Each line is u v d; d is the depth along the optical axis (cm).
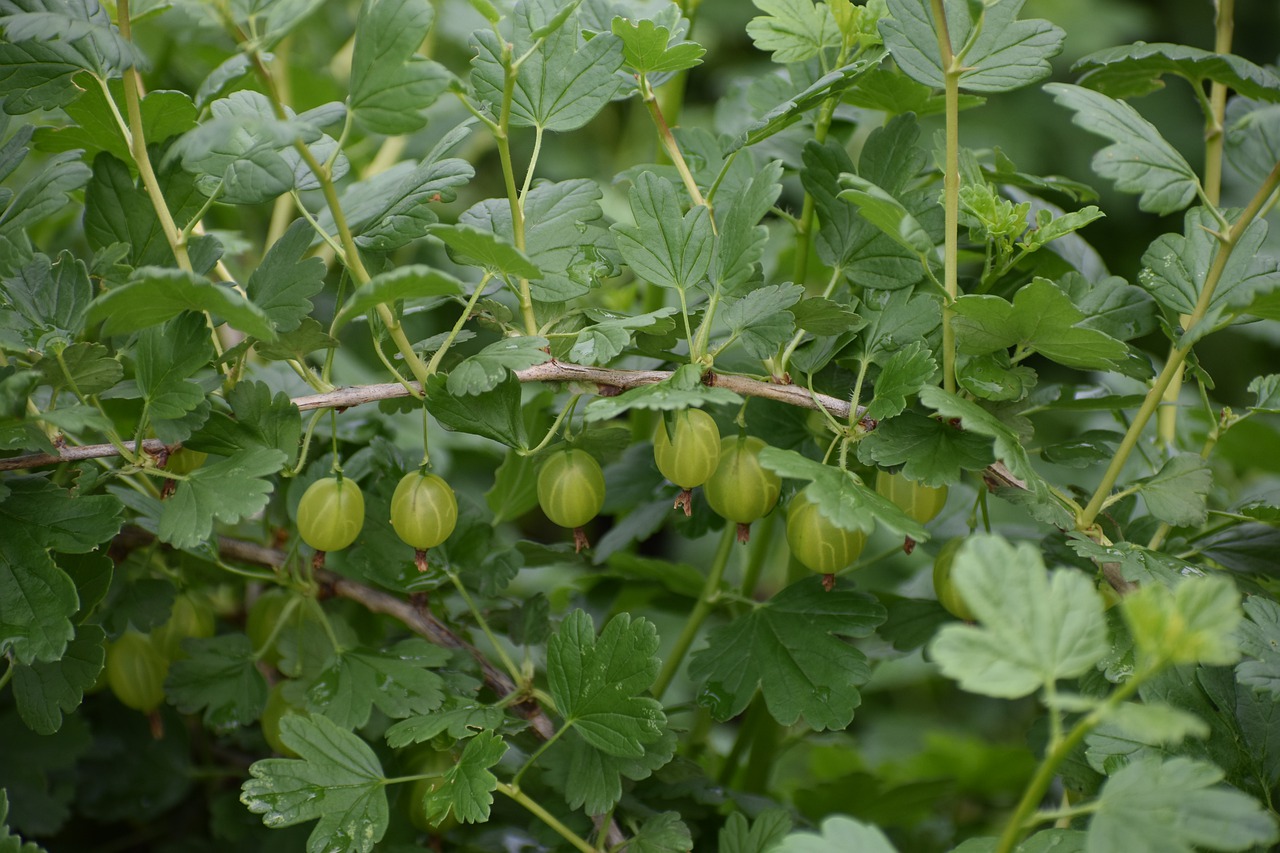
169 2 97
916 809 111
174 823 109
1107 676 93
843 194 90
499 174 159
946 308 92
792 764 129
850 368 98
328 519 94
